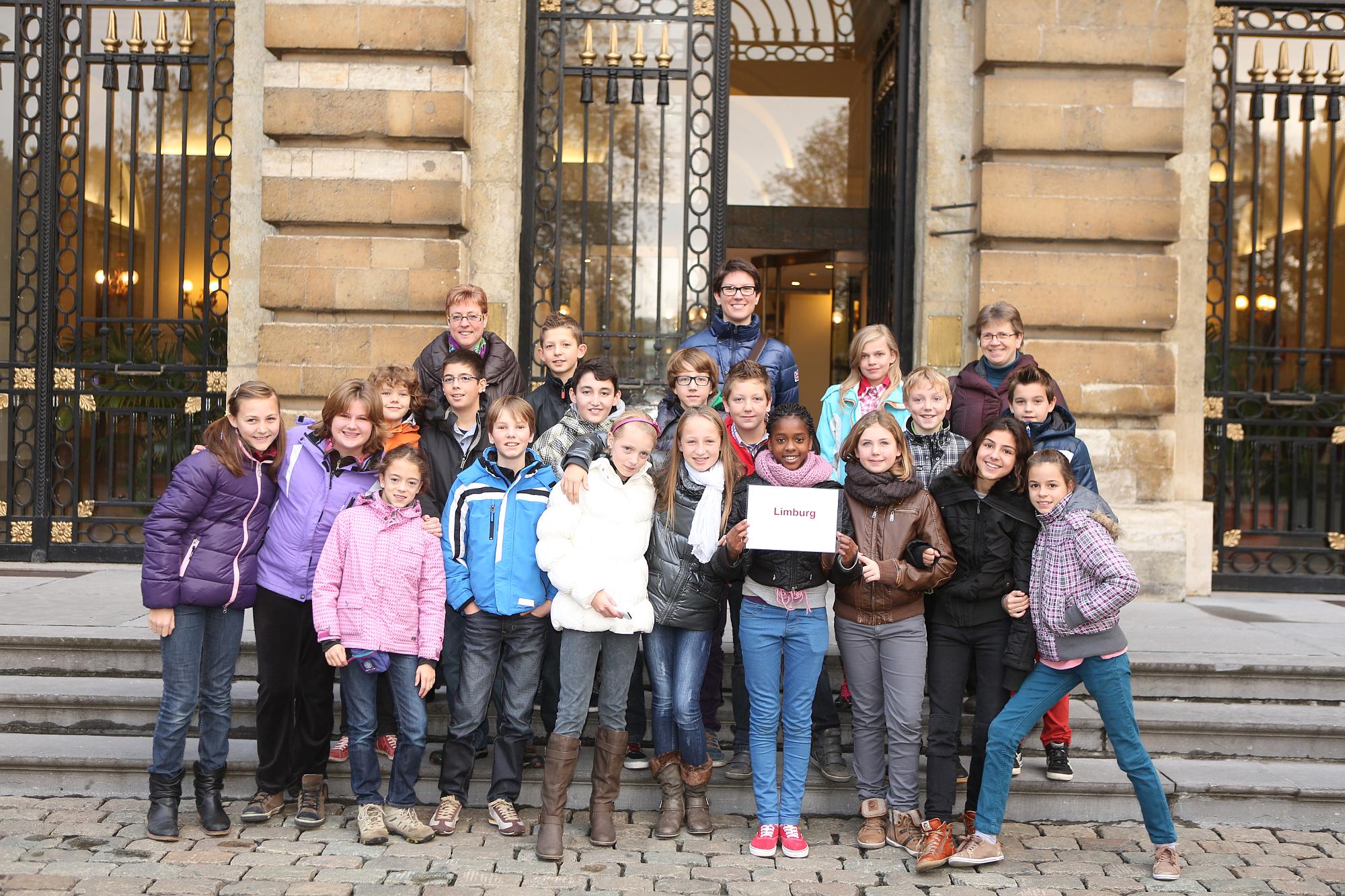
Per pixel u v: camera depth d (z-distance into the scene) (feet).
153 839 13.08
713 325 16.78
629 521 13.09
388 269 21.16
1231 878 12.72
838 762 14.67
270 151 21.11
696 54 23.06
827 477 13.21
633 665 13.58
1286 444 23.43
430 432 14.84
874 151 26.04
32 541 23.31
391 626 12.95
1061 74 21.34
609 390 14.15
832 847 13.50
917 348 22.59
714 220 22.98
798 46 28.81
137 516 23.38
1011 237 21.26
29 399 23.44
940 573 12.96
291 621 13.29
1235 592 22.99
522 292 22.76
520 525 13.46
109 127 23.40
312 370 21.16
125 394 23.36
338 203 21.04
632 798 14.65
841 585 13.35
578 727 13.12
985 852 12.85
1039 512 12.87
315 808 13.67
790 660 13.34
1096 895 12.21
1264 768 15.24
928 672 13.48
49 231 23.27
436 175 21.08
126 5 23.25
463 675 13.58
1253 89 23.35
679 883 12.34
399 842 13.26
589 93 22.95
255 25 22.31
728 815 14.57
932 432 14.38
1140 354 21.25
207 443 13.02
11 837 13.11
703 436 13.16
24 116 23.47
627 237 23.03
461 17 21.04
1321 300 23.48
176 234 23.32
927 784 13.14
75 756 14.57
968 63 22.20
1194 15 22.59
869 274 26.43
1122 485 21.33
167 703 13.01
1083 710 15.94
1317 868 13.05
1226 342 23.29
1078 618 12.42
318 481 13.33
